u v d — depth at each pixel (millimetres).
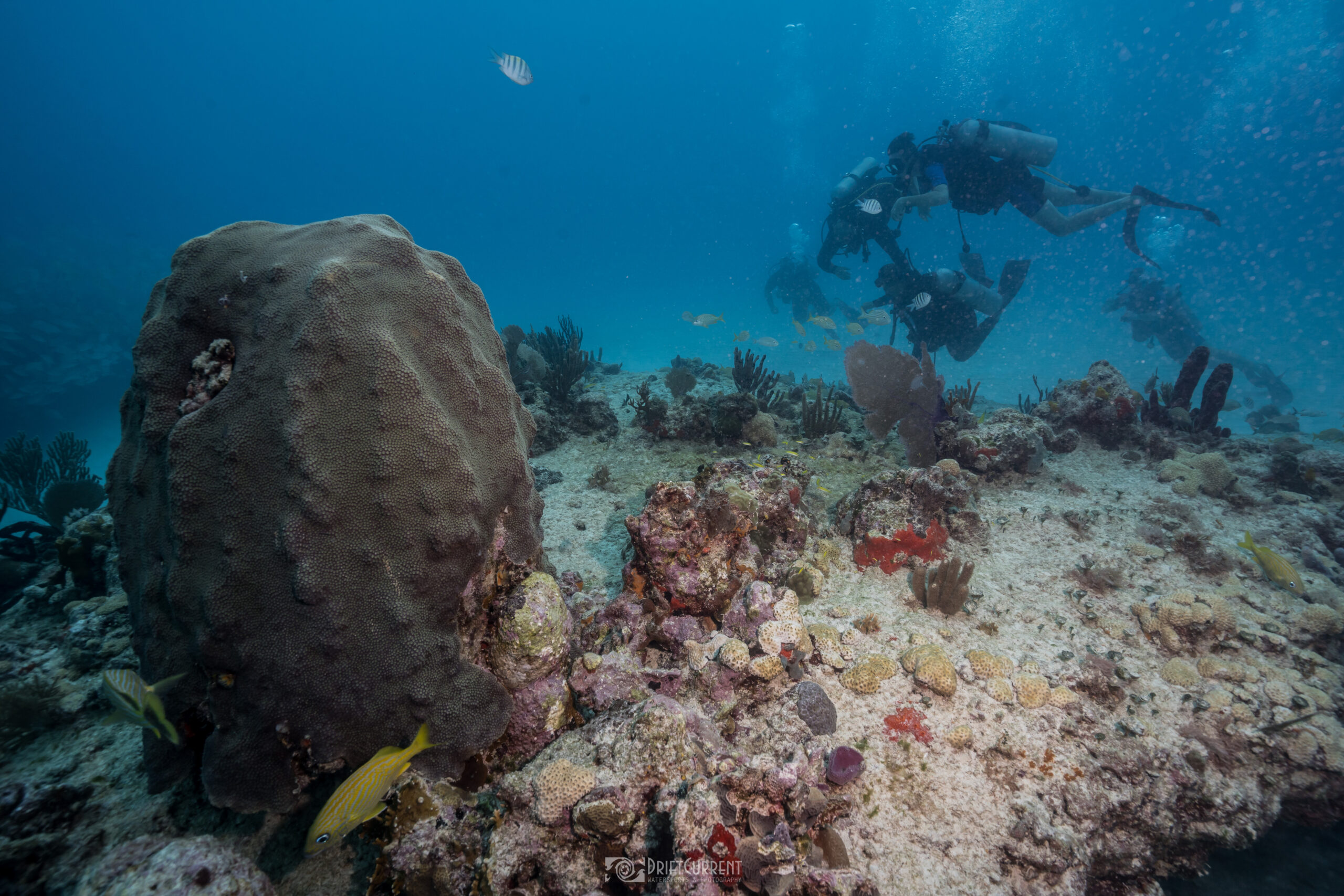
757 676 3754
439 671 2785
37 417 22922
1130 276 18203
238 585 2650
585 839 2668
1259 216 60281
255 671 2660
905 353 7434
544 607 3086
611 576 5723
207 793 2678
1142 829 3555
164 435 2900
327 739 2693
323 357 2688
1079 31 60562
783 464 6656
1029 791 3441
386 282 2941
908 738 3658
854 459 8305
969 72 68750
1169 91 60906
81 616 4637
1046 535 6070
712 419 8984
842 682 4047
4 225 47938
